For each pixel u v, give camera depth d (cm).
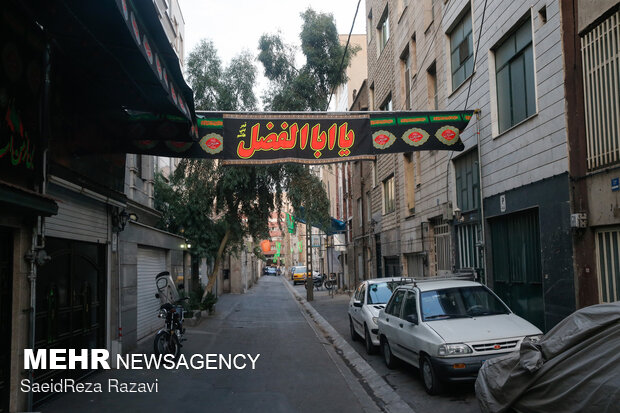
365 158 987
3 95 572
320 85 1895
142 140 941
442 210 1457
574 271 822
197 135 926
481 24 1112
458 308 802
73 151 788
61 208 766
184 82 709
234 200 1834
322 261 5038
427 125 1005
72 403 711
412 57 1808
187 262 2158
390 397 741
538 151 936
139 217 1294
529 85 991
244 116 978
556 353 438
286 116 986
